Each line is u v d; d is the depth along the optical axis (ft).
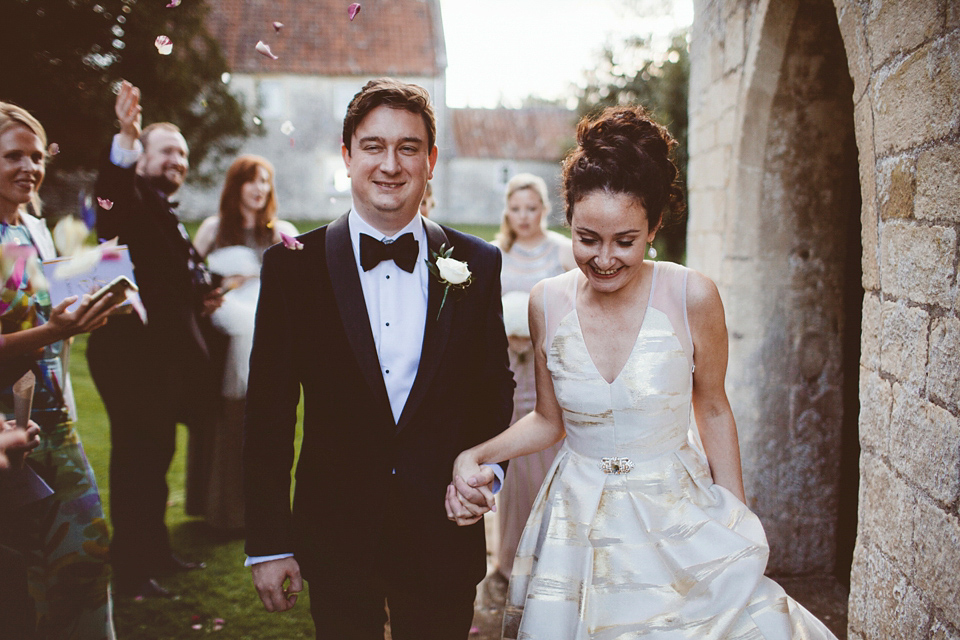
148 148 10.04
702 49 10.80
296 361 5.40
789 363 9.48
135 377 9.48
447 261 5.30
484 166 105.91
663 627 4.54
